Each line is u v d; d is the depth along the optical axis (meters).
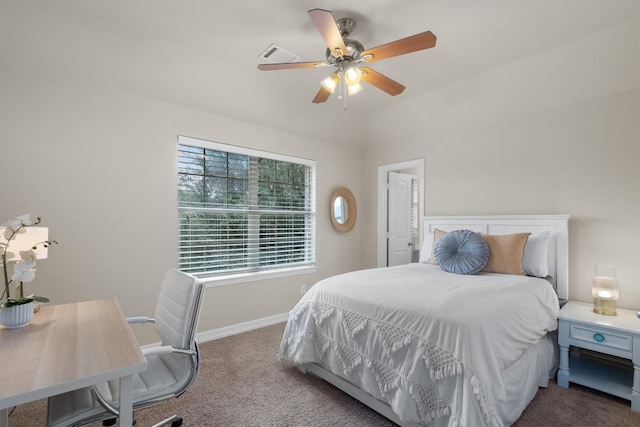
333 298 2.19
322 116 3.82
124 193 2.67
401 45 1.83
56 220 2.36
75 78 2.44
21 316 1.40
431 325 1.63
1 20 1.99
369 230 4.69
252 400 2.06
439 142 3.87
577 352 2.69
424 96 3.40
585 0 1.93
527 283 2.31
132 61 2.47
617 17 2.08
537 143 3.06
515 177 3.21
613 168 2.62
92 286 2.51
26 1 1.94
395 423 1.81
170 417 1.78
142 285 2.76
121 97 2.66
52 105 2.35
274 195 3.84
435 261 3.23
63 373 0.98
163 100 2.89
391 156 4.41
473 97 3.18
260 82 3.05
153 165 2.83
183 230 3.08
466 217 3.46
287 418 1.88
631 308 2.51
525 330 1.87
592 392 2.14
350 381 2.02
